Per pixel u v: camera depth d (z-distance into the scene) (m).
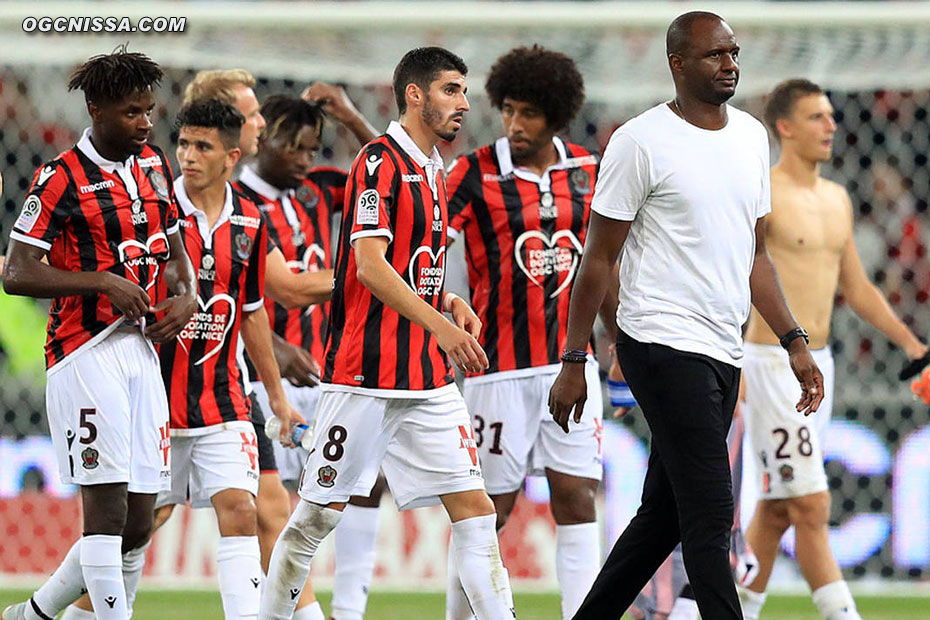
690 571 14.81
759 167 15.58
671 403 15.00
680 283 15.16
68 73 35.16
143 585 29.38
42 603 17.86
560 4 27.20
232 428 18.66
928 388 21.42
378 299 15.98
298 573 16.70
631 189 15.18
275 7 27.22
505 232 19.58
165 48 28.86
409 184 16.38
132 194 16.77
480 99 32.72
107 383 16.52
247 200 19.17
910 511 29.03
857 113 34.44
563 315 19.80
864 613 25.91
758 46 29.36
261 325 19.36
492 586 16.42
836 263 22.56
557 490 19.34
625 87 31.27
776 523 21.98
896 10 27.08
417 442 16.64
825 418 22.48
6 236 34.28
